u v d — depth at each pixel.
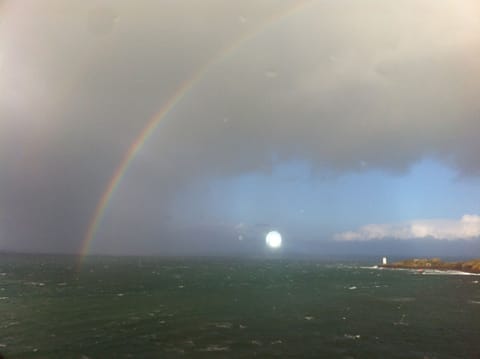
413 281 90.06
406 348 27.88
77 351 26.41
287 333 32.34
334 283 83.69
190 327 34.22
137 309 43.75
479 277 105.81
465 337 31.27
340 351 27.06
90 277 93.88
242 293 61.53
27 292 59.03
